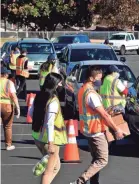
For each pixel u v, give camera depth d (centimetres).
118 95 1165
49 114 843
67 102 1847
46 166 852
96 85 930
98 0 5975
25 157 1230
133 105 1337
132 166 1159
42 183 848
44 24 5675
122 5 6544
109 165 1165
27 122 1723
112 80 1170
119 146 1361
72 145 1190
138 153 1287
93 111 902
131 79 1717
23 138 1460
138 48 5556
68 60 2166
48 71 1769
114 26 6625
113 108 1146
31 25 6069
